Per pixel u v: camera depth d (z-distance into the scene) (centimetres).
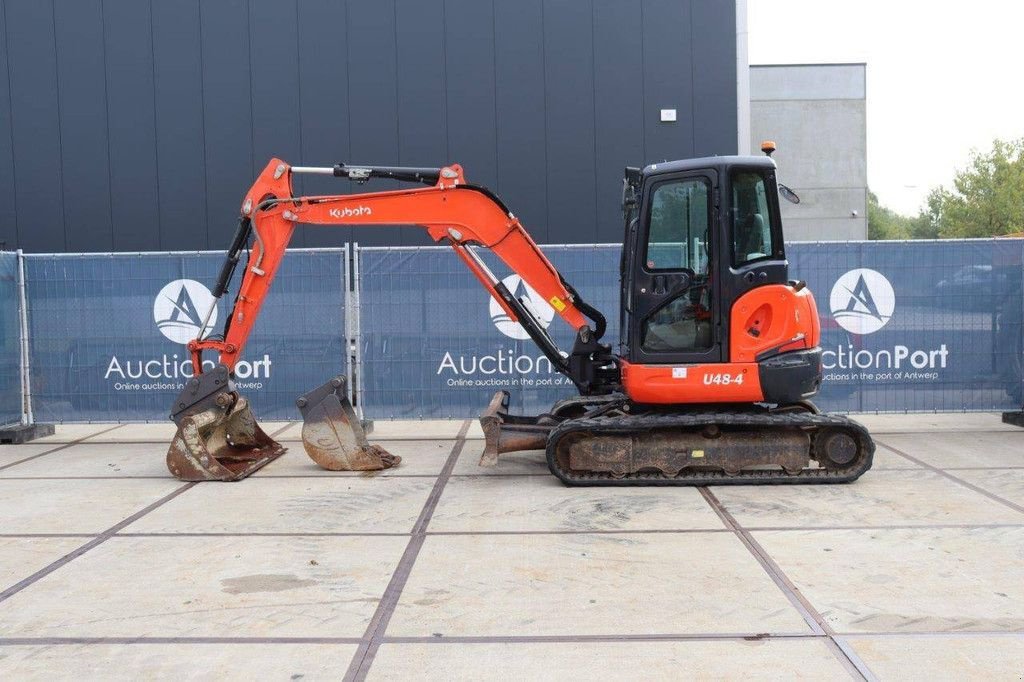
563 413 802
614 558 518
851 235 2138
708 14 1365
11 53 1375
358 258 971
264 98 1375
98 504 671
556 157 1380
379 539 566
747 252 687
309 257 971
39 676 373
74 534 588
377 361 980
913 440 894
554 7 1368
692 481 695
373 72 1373
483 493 691
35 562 527
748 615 427
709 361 685
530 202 1383
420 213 758
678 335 694
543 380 975
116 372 989
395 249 972
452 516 621
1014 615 422
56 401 990
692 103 1372
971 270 961
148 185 1383
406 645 398
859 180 2136
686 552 527
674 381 688
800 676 362
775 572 488
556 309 767
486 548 543
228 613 441
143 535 583
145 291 985
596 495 675
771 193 684
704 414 696
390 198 757
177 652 395
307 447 784
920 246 960
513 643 398
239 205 1382
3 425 959
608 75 1372
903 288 964
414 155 1378
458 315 975
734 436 695
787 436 691
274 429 1028
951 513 605
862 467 689
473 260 776
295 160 1377
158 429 1055
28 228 1390
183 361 990
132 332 988
